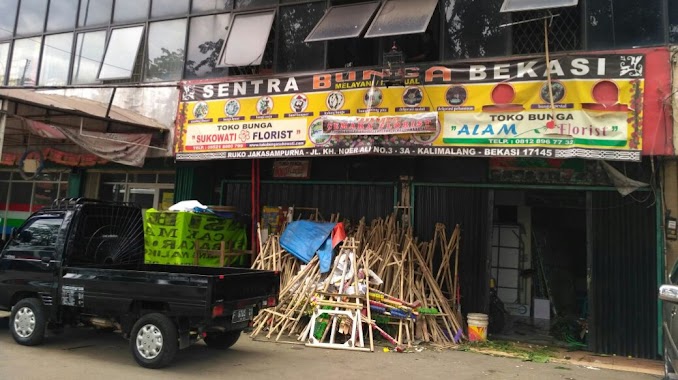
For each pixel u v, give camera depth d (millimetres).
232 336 6750
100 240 7000
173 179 10828
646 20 6902
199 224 9062
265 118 8539
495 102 7133
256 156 8516
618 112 6582
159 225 8977
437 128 7332
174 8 10047
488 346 7461
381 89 7777
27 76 11312
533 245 10609
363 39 8492
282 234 8844
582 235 10680
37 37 11375
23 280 6633
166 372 5660
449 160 8602
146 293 5875
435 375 5918
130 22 10430
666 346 4793
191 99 9195
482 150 7090
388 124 7520
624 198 7570
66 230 6578
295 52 8922
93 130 9062
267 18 9141
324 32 8172
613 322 7441
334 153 7926
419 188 8766
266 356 6531
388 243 8234
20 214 12055
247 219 9805
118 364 5918
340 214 9266
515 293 10406
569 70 6824
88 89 10406
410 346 7219
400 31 7520
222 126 8867
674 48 6543
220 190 10281
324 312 7324
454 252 8359
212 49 9570
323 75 8227
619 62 6680
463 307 8281
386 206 8992
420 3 8016
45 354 6188
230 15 9500
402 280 7777
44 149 10484
